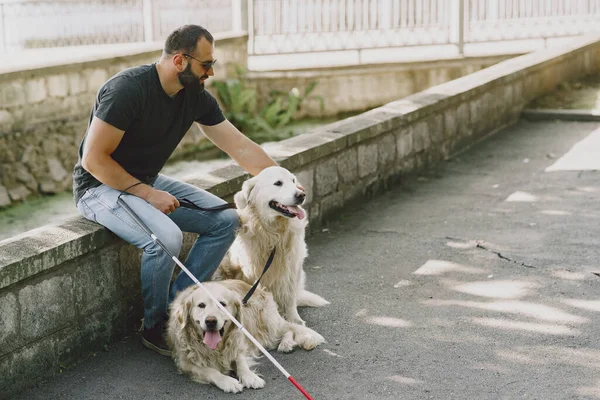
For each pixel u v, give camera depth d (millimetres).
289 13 15680
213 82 14453
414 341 4496
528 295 5086
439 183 8039
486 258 5805
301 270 4875
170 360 4406
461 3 15336
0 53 13508
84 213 4516
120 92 4176
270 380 4121
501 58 14898
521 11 15922
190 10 15305
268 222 4586
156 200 4324
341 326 4750
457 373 4094
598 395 3801
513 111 10828
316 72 14969
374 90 15086
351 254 6035
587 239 6109
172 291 4691
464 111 9359
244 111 14727
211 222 4598
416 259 5859
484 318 4762
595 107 11023
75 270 4316
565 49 12719
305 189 6438
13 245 4129
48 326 4168
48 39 14844
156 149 4477
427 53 15727
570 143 9477
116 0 15016
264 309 4508
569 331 4531
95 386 4109
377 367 4199
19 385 4023
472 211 7012
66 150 11734
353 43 15836
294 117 15250
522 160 8805
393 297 5156
